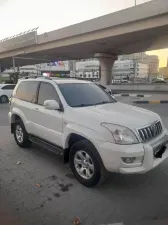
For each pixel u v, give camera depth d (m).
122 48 32.69
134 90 31.11
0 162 4.77
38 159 4.94
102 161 3.38
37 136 4.92
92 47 31.78
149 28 21.23
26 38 35.03
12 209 3.14
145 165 3.29
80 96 4.48
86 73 111.50
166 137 3.90
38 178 4.04
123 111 3.95
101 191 3.59
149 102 15.47
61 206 3.21
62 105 4.18
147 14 20.61
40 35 32.81
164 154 3.75
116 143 3.23
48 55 40.50
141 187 3.71
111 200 3.36
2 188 3.69
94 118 3.57
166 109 12.39
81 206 3.21
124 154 3.16
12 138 6.60
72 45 29.92
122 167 3.22
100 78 37.91
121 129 3.26
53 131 4.32
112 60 38.53
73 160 3.90
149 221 2.88
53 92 4.53
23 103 5.35
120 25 23.30
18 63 56.50
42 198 3.40
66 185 3.79
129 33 23.22
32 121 5.00
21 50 38.44
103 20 24.36
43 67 101.38
